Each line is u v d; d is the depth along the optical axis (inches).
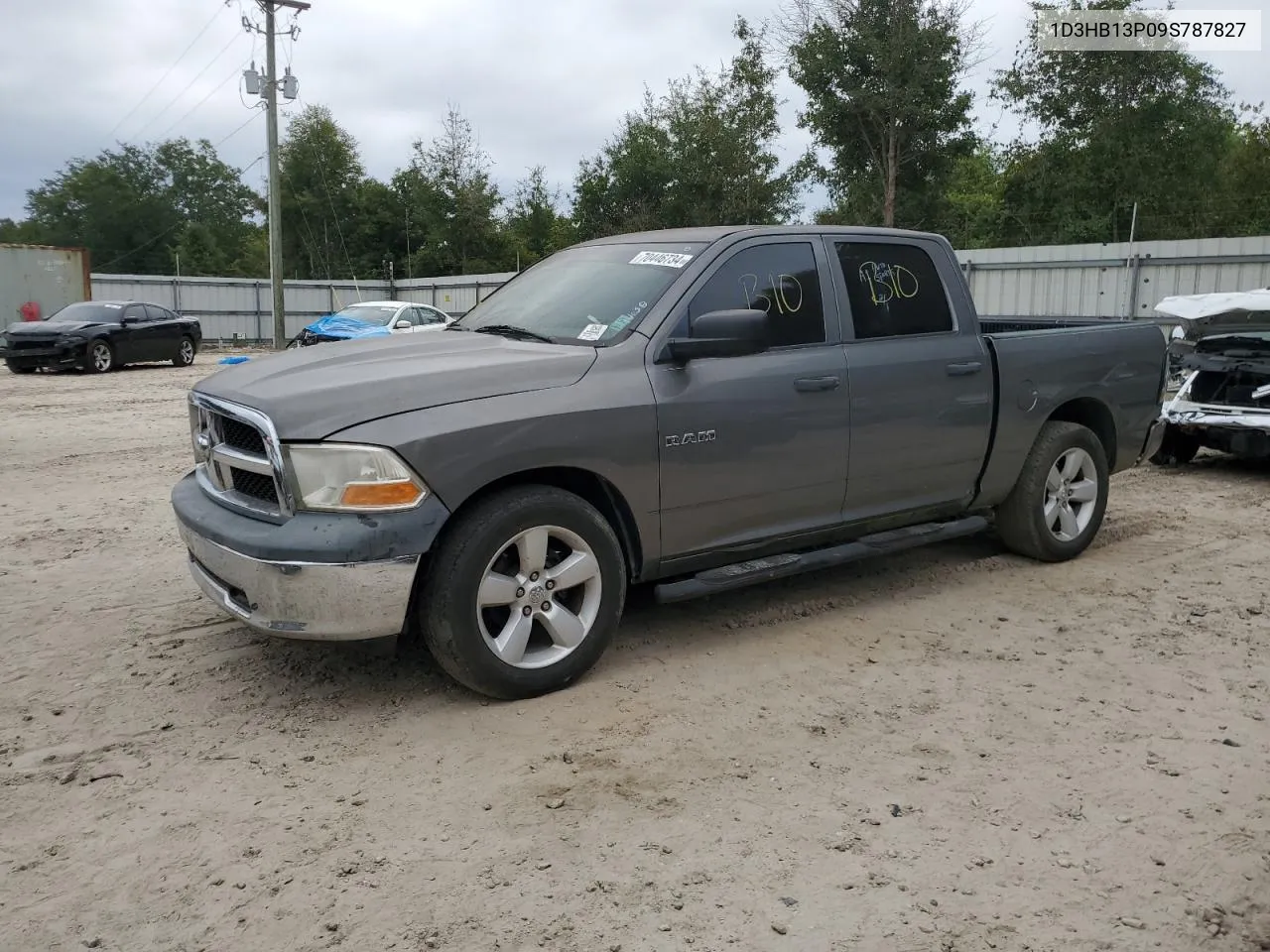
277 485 149.9
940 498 219.3
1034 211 1455.5
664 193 1733.5
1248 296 355.6
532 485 162.7
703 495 179.2
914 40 1267.2
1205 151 1358.3
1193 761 145.2
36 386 703.1
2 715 158.7
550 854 120.3
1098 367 246.5
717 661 181.6
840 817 128.8
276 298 1231.5
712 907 110.1
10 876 116.2
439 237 2222.0
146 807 131.1
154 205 2800.2
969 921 108.4
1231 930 108.0
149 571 236.7
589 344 177.2
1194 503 321.1
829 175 1423.5
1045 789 136.6
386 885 114.3
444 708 161.0
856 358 199.0
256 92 1207.6
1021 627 201.2
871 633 197.5
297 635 149.9
